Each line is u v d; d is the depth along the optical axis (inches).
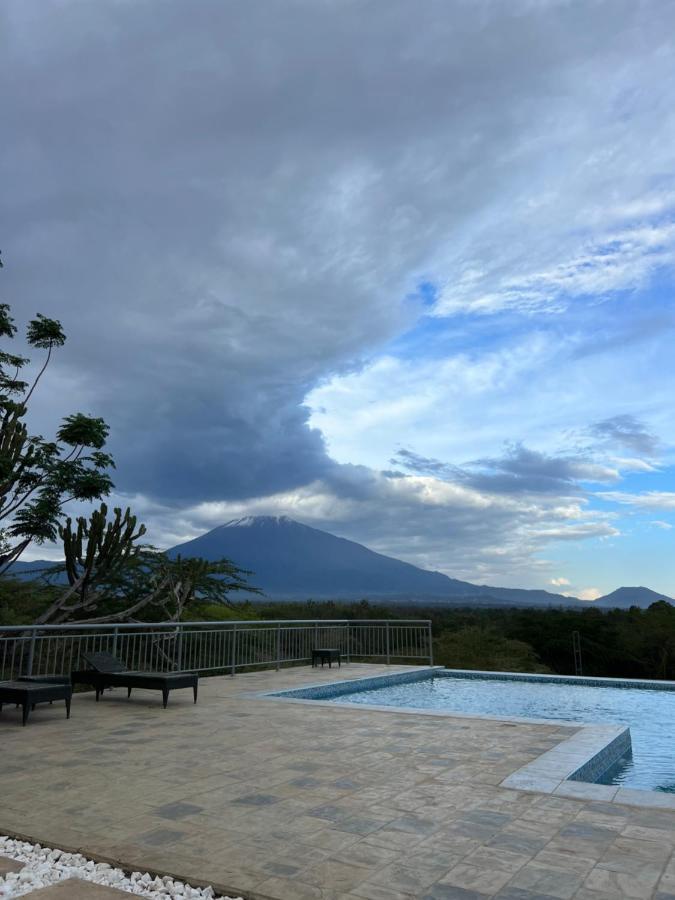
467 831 122.6
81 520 492.1
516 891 95.4
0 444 498.6
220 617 705.6
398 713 273.1
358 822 128.3
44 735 225.0
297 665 498.9
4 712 276.8
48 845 116.9
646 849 112.4
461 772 170.1
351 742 211.3
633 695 410.3
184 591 581.6
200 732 230.2
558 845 114.8
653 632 1382.9
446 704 382.0
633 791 150.5
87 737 221.1
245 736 222.2
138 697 325.4
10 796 148.4
